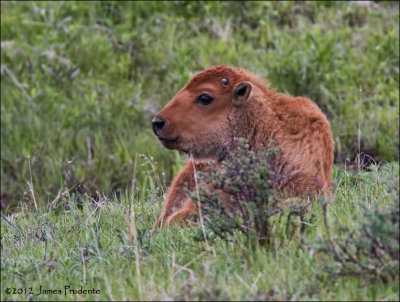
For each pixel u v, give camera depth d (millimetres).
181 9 31906
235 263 10930
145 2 32094
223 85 13969
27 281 11414
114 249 12297
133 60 29828
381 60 28484
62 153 24828
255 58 28734
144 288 10320
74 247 12992
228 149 13836
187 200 14250
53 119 26594
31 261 12375
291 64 27156
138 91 28047
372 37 29391
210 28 31031
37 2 32781
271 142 11898
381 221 9953
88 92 27969
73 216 14977
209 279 10344
